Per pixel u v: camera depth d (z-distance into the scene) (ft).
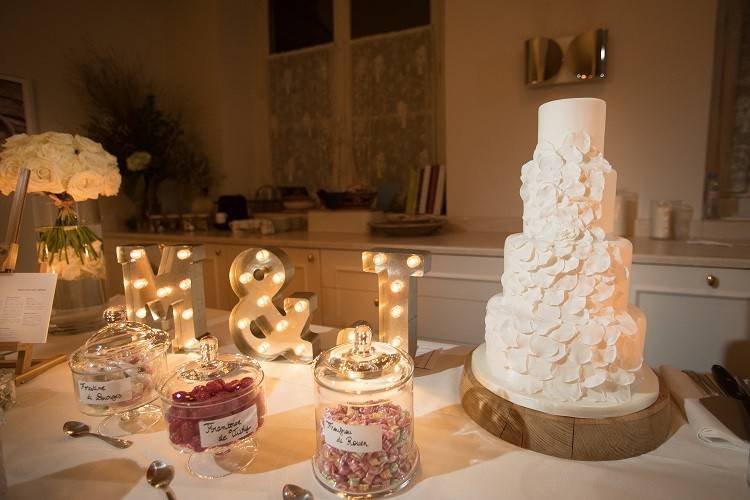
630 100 6.40
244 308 3.33
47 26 8.13
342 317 6.86
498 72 7.16
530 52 6.70
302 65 9.84
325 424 1.90
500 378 2.39
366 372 1.98
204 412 1.93
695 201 6.29
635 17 6.22
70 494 1.89
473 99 7.38
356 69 9.23
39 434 2.37
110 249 8.77
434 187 8.00
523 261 2.20
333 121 9.65
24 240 6.25
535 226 2.25
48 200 3.77
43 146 3.42
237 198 8.86
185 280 3.47
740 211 6.41
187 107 10.21
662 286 4.99
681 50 6.06
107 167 3.79
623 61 6.36
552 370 2.15
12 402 2.66
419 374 3.02
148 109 8.93
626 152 6.52
